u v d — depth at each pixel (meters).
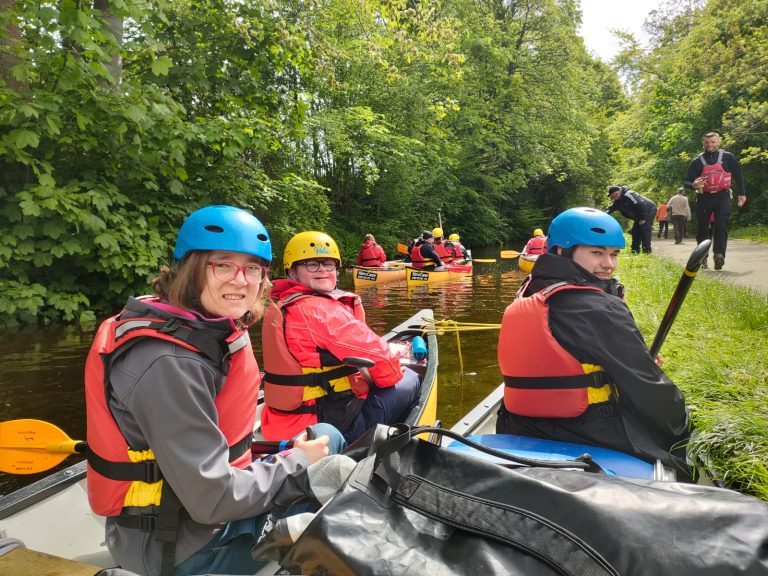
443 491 1.19
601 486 1.16
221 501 1.36
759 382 2.98
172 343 1.35
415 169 20.62
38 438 2.02
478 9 24.75
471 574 1.00
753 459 2.10
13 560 1.18
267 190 10.62
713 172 7.69
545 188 37.16
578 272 2.23
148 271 8.28
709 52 20.39
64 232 7.52
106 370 1.37
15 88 7.25
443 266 12.61
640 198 11.42
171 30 9.26
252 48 9.34
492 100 25.52
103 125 7.77
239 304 1.55
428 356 3.93
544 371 2.17
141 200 8.91
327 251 2.75
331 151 17.23
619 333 2.06
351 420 2.67
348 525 1.12
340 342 2.59
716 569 0.92
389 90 18.98
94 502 1.43
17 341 6.54
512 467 1.42
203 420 1.34
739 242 13.41
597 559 0.97
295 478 1.49
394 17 9.91
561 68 26.75
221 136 8.42
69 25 6.28
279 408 2.66
